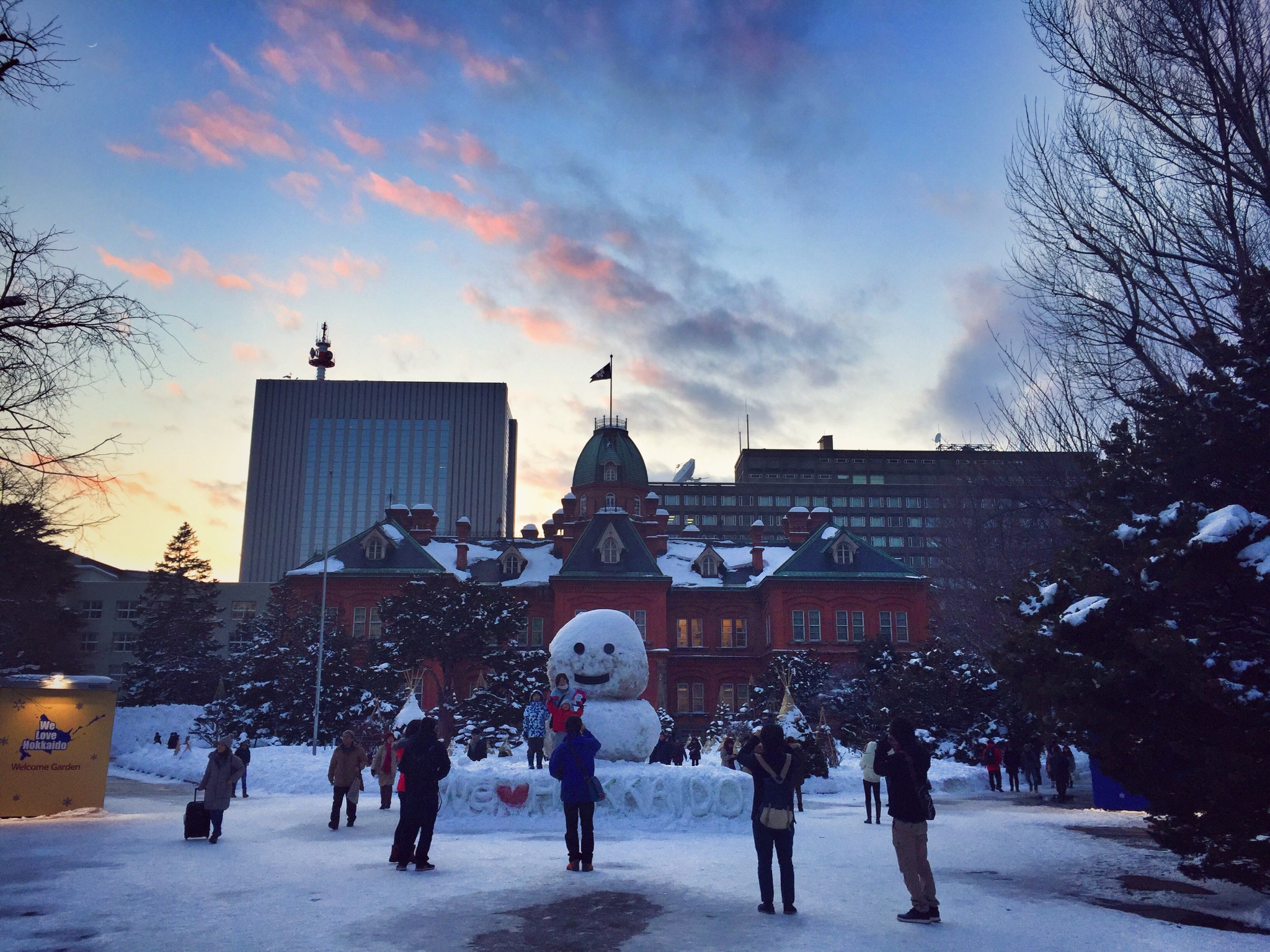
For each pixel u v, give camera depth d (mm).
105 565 109438
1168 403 12797
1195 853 11125
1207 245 15766
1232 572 10297
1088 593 12617
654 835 16438
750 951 7801
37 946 7824
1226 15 15008
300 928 8523
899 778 9406
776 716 33031
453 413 166125
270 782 32750
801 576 70062
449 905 9633
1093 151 17125
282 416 165125
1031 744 35062
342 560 69875
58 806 19891
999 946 8070
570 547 80375
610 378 91500
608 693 19828
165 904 9641
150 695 78000
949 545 57469
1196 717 10625
